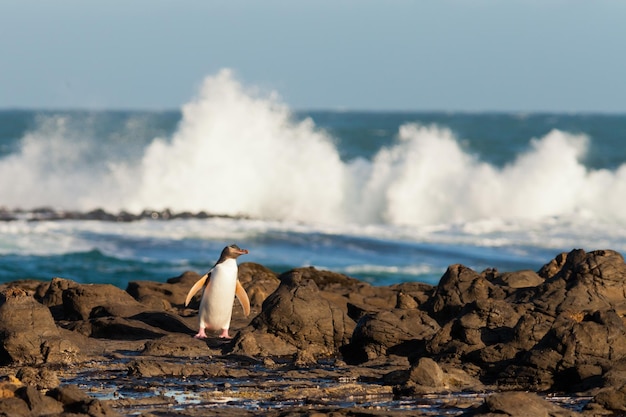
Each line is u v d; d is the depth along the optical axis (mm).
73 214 154875
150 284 73625
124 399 44500
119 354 55875
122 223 148750
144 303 69000
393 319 58188
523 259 124000
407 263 120562
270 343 58156
